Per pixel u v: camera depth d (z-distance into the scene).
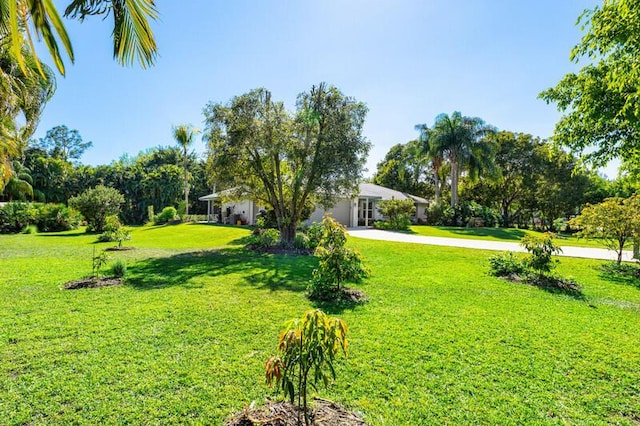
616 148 7.22
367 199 24.78
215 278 7.26
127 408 2.52
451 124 26.48
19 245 13.17
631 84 4.52
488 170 26.45
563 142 8.13
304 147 12.83
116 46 2.85
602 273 8.26
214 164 12.89
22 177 29.67
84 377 2.96
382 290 6.29
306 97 12.89
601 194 27.98
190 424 2.34
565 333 4.20
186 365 3.21
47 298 5.47
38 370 3.08
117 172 34.97
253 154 13.04
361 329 4.24
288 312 4.87
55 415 2.43
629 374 3.18
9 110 5.79
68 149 43.75
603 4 5.16
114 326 4.22
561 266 9.09
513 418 2.49
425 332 4.16
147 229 21.75
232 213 26.05
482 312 5.01
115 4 2.62
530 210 33.28
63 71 2.04
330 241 6.00
